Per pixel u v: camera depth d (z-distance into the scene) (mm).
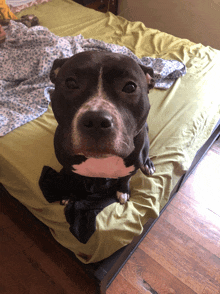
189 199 1596
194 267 1275
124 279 1202
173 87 1533
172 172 1175
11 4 2197
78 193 977
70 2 2479
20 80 1507
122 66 576
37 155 1096
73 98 594
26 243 1262
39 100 1356
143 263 1267
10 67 1504
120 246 907
